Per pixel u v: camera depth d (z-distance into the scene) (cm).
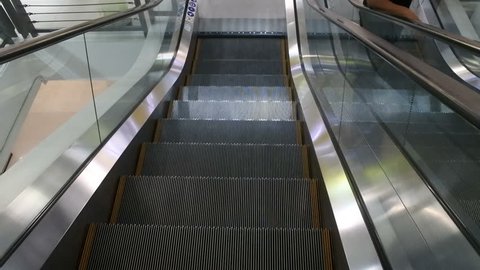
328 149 264
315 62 471
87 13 594
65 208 187
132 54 371
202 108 413
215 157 302
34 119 258
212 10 707
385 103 221
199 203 242
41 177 199
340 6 492
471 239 129
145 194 247
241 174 291
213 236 201
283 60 591
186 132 357
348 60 298
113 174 246
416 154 183
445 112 161
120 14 306
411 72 143
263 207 240
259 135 351
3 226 160
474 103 105
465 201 148
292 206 240
